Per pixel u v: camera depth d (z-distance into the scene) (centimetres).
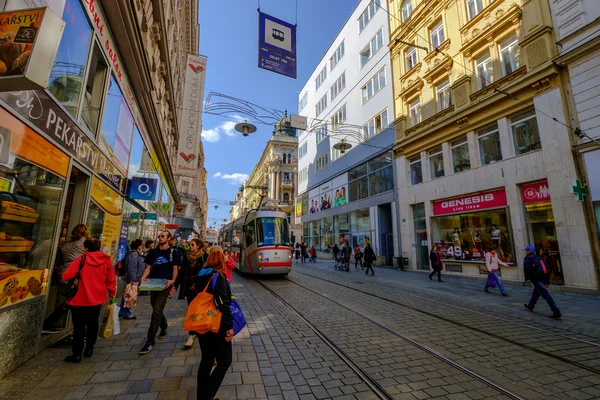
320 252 2947
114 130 739
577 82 1005
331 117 2906
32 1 344
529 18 1166
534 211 1134
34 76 234
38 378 336
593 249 943
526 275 722
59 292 491
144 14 870
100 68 649
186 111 1797
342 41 2777
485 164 1342
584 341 503
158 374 356
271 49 905
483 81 1388
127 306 606
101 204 657
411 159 1839
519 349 464
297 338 507
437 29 1695
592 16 977
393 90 2014
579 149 981
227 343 293
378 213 2083
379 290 1027
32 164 371
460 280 1320
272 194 5016
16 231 353
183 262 601
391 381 354
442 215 1546
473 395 324
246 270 1325
